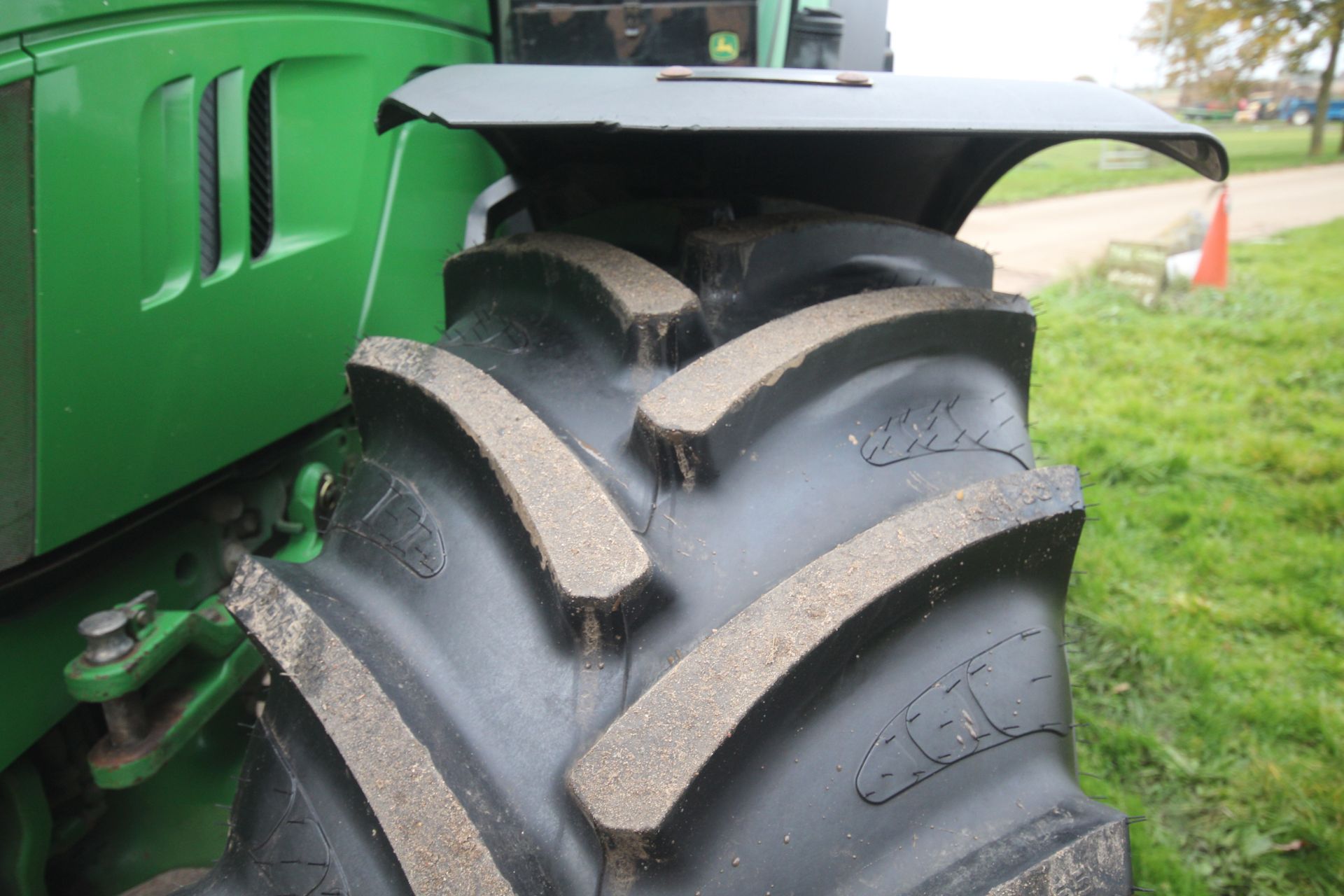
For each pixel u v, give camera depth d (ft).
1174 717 8.41
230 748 5.32
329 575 3.84
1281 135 98.53
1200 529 11.73
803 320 3.97
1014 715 3.48
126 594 4.59
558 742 3.15
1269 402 16.61
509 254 4.77
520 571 3.47
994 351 4.68
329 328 5.35
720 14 5.76
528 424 3.65
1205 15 84.33
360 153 5.42
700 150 5.22
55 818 4.60
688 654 3.12
